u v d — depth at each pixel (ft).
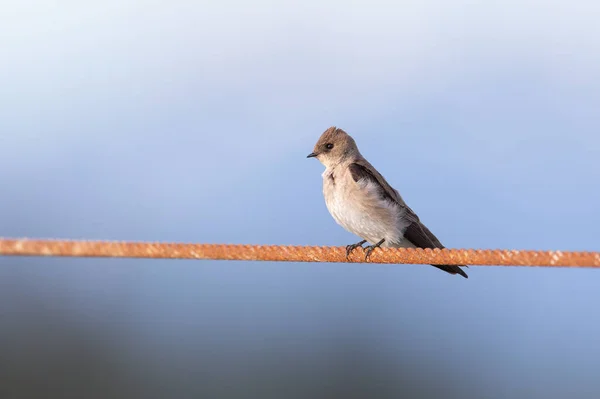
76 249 20.15
